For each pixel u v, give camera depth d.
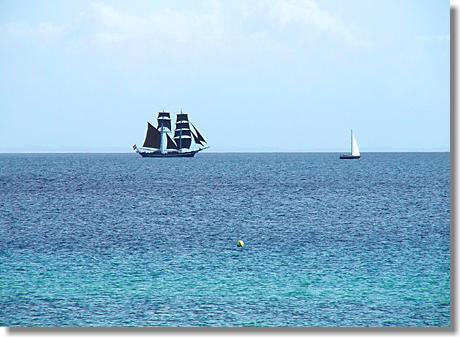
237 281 87.06
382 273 91.81
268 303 76.19
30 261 102.31
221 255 106.94
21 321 70.50
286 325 68.31
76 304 76.00
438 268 95.00
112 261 102.00
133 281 87.25
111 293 80.88
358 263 99.12
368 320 70.06
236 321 70.38
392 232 133.38
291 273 92.00
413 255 106.19
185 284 85.62
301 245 117.12
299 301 77.00
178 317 71.12
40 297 78.88
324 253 108.44
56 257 105.94
